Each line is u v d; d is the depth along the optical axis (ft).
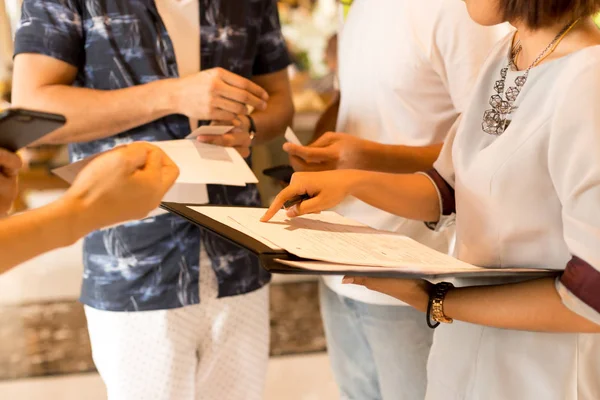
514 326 3.50
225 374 6.06
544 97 3.44
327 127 6.66
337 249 3.38
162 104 5.24
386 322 5.65
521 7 3.45
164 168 3.03
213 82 5.16
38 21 5.29
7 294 12.98
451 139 4.55
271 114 6.33
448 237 5.79
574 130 3.17
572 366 3.53
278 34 6.54
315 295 13.08
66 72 5.42
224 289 5.79
